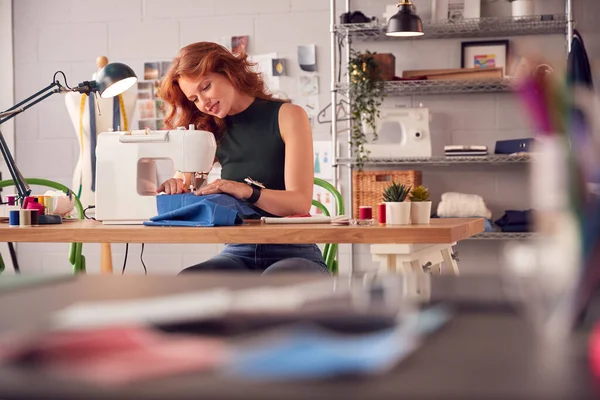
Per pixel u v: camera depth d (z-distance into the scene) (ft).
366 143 13.29
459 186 14.05
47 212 8.09
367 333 1.94
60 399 1.39
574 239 1.92
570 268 1.93
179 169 7.48
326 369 1.47
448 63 14.02
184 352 1.67
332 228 6.14
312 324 2.05
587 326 1.97
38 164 15.46
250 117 8.55
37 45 15.39
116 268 15.28
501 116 13.93
